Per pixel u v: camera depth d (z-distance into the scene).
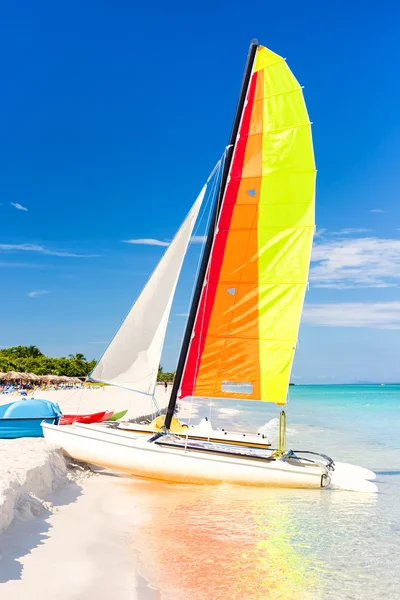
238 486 11.66
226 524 8.67
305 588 6.11
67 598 5.11
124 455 11.87
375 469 16.09
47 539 6.88
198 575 6.31
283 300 13.07
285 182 13.30
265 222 13.37
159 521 8.63
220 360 13.27
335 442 23.62
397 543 7.93
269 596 5.82
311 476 11.66
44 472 9.56
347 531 8.55
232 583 6.12
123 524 8.26
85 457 12.17
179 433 13.20
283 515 9.49
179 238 13.47
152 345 13.33
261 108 13.66
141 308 13.34
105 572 5.96
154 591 5.68
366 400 91.12
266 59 13.73
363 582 6.37
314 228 13.06
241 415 46.12
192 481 11.72
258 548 7.50
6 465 9.23
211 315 13.41
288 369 12.84
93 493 10.28
